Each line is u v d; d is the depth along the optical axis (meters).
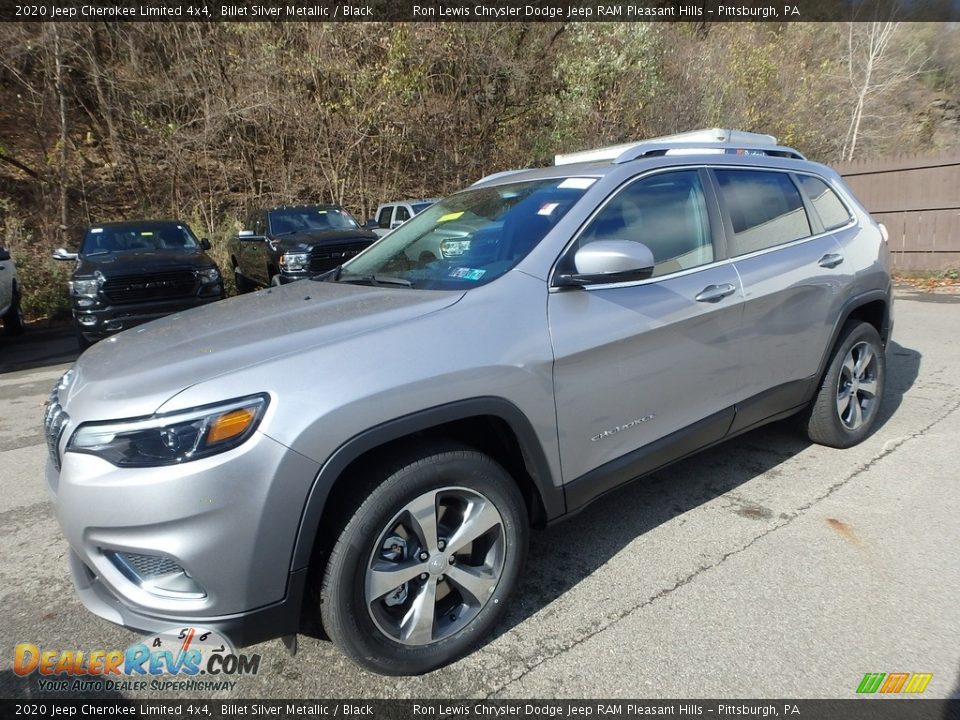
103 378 2.26
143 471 1.95
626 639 2.52
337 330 2.33
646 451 2.96
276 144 16.45
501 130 18.67
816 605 2.65
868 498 3.52
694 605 2.70
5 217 13.92
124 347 2.59
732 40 21.03
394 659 2.29
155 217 15.50
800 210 3.88
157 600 2.04
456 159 18.11
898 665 2.32
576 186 3.06
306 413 2.02
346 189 17.08
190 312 3.13
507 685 2.33
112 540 2.00
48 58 14.03
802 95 21.28
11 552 3.40
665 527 3.33
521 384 2.45
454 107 17.64
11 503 4.02
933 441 4.22
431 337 2.32
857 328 4.08
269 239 10.60
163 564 2.04
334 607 2.15
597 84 17.75
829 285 3.79
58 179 14.75
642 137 18.45
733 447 4.29
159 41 15.54
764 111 20.73
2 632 2.74
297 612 2.10
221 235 14.35
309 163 16.62
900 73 22.47
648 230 3.06
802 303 3.62
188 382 2.05
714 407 3.25
